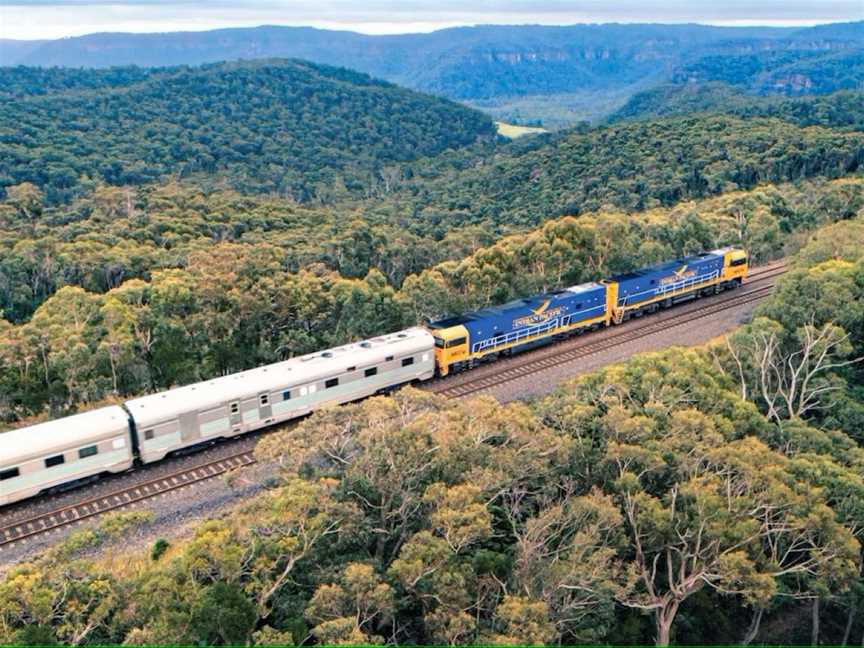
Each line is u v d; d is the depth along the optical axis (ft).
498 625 88.48
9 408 172.55
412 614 103.45
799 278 180.75
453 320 188.44
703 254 251.60
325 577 96.43
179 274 221.87
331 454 111.86
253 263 220.84
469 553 105.70
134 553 114.32
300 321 206.59
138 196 446.19
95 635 88.28
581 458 120.16
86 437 131.34
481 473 104.99
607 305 217.97
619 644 109.70
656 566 119.55
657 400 131.95
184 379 186.09
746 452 111.75
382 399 119.44
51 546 114.93
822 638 124.26
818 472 113.19
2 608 83.25
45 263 280.10
